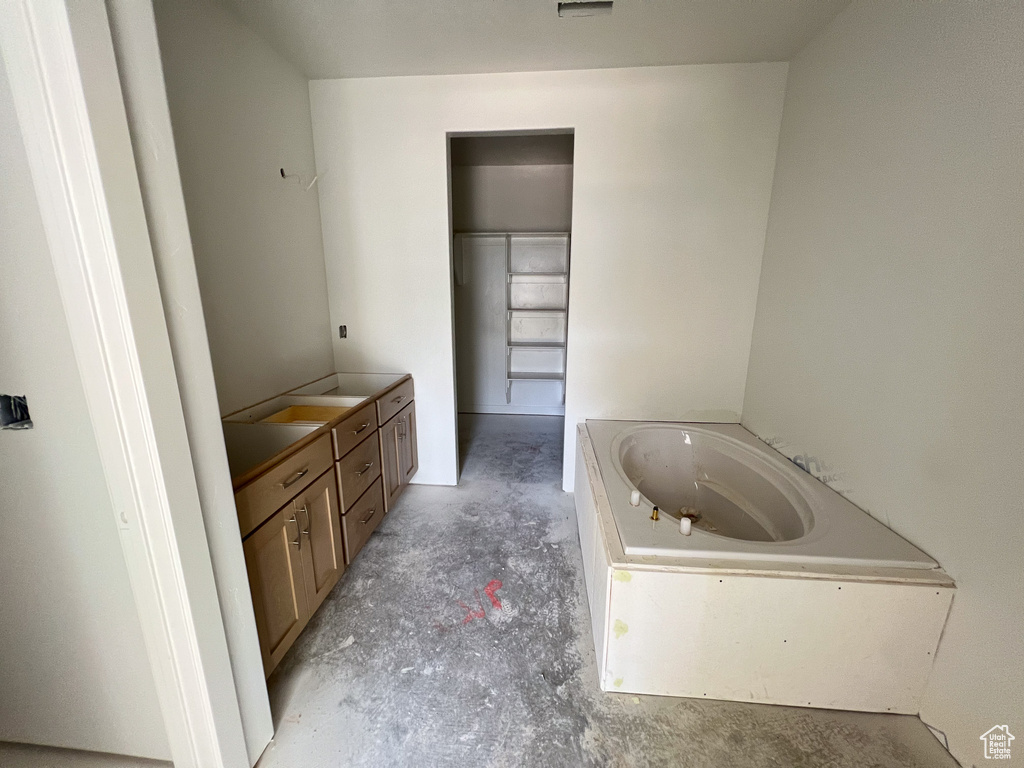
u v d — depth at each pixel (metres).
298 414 2.06
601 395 2.64
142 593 0.95
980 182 1.13
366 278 2.62
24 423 0.92
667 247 2.40
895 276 1.43
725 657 1.35
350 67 2.22
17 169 0.79
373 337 2.70
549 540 2.26
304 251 2.38
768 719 1.32
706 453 2.37
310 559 1.56
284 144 2.16
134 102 0.79
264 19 1.78
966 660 1.17
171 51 1.47
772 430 2.22
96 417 0.85
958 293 1.20
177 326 0.90
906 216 1.39
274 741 1.26
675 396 2.60
